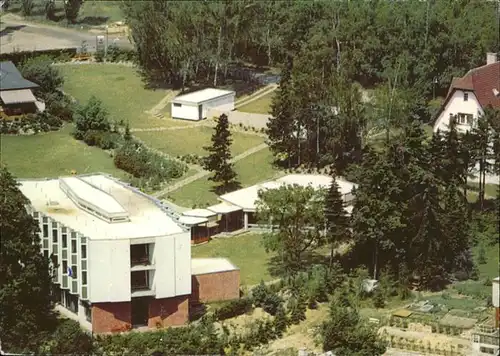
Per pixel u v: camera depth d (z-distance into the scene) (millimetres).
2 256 144875
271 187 180000
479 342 142375
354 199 169250
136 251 148125
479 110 183000
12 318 145500
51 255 151375
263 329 146750
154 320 148750
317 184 181500
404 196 160750
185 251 148000
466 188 174625
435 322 147875
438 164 168000
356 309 151750
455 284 159500
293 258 161750
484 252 164750
